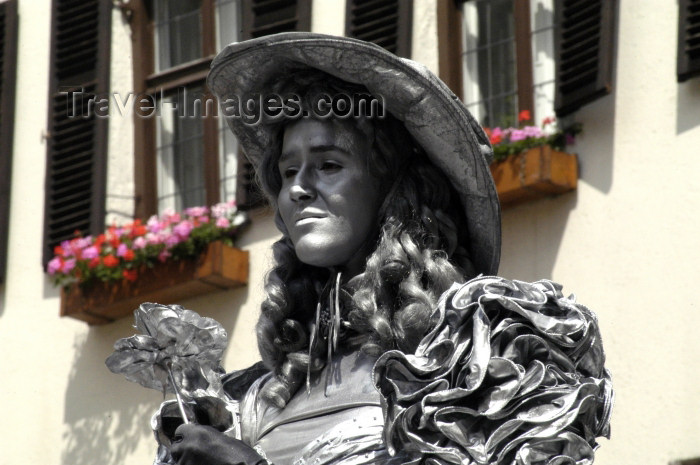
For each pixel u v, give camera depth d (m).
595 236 11.01
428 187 4.17
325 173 4.12
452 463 3.61
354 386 3.96
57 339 13.37
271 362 4.15
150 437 12.63
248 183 12.40
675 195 10.80
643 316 10.63
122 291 12.76
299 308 4.26
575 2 11.47
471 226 4.21
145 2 13.66
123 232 12.79
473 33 12.20
